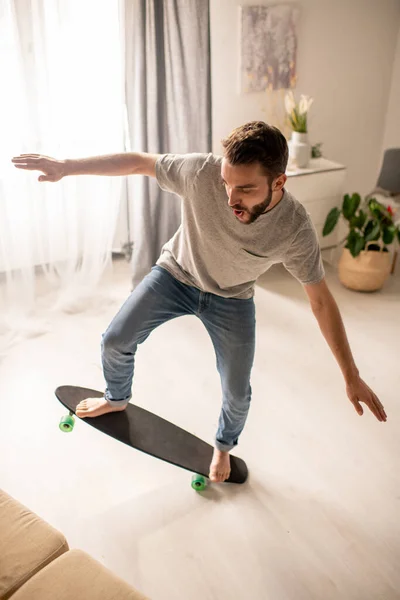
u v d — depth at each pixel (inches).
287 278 145.3
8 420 95.1
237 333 69.5
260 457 90.0
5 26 101.6
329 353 116.0
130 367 76.0
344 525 79.2
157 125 122.5
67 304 125.3
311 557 74.6
